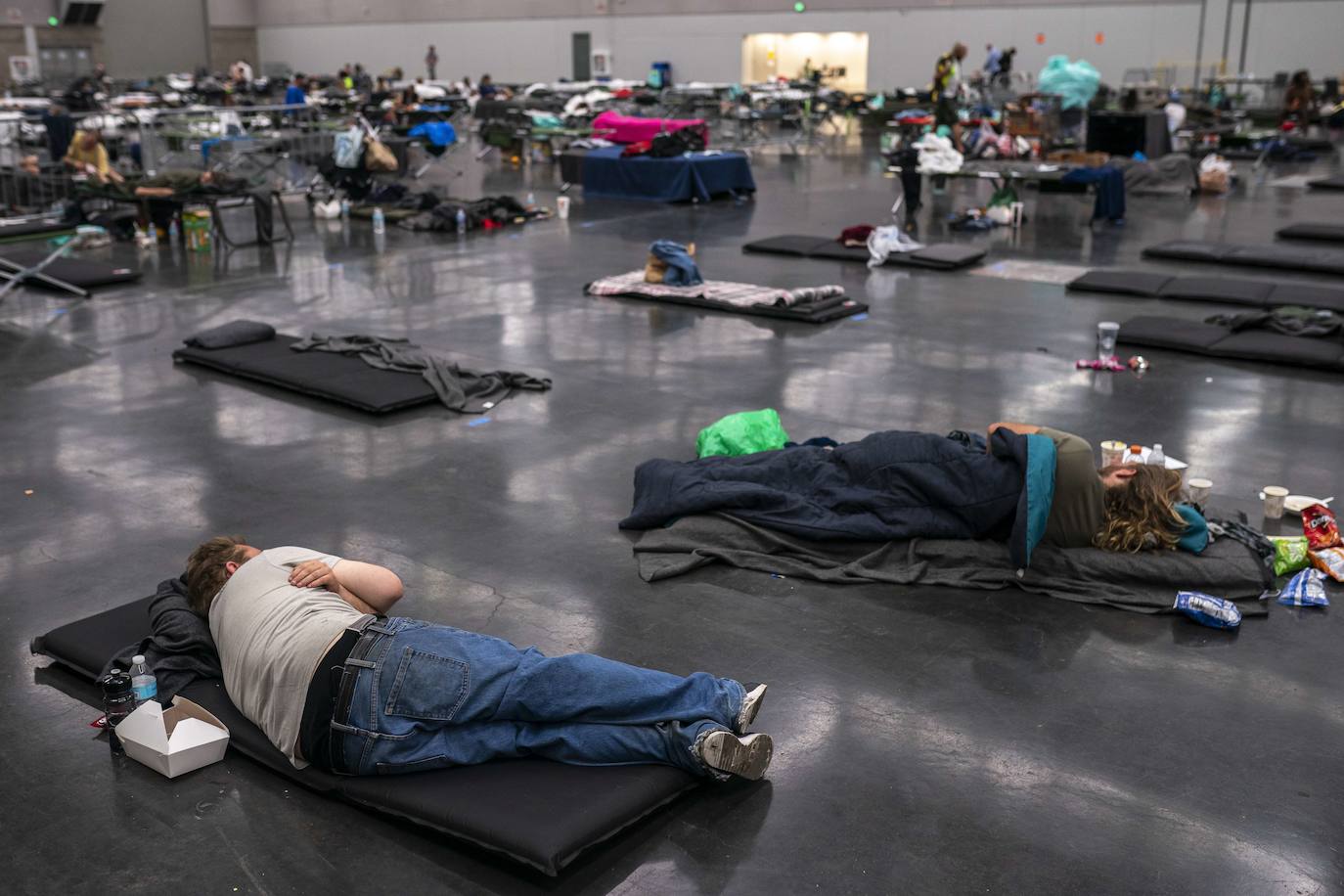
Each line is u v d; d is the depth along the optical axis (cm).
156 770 328
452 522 514
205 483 563
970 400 698
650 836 301
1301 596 436
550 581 455
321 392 693
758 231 1376
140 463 592
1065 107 2298
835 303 934
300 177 1686
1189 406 682
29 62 3816
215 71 4347
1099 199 1391
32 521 517
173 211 1286
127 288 1048
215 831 303
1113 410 677
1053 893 281
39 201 1391
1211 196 1661
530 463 590
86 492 552
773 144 2547
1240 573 438
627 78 3809
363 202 1541
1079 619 424
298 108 1942
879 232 1171
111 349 822
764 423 579
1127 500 457
